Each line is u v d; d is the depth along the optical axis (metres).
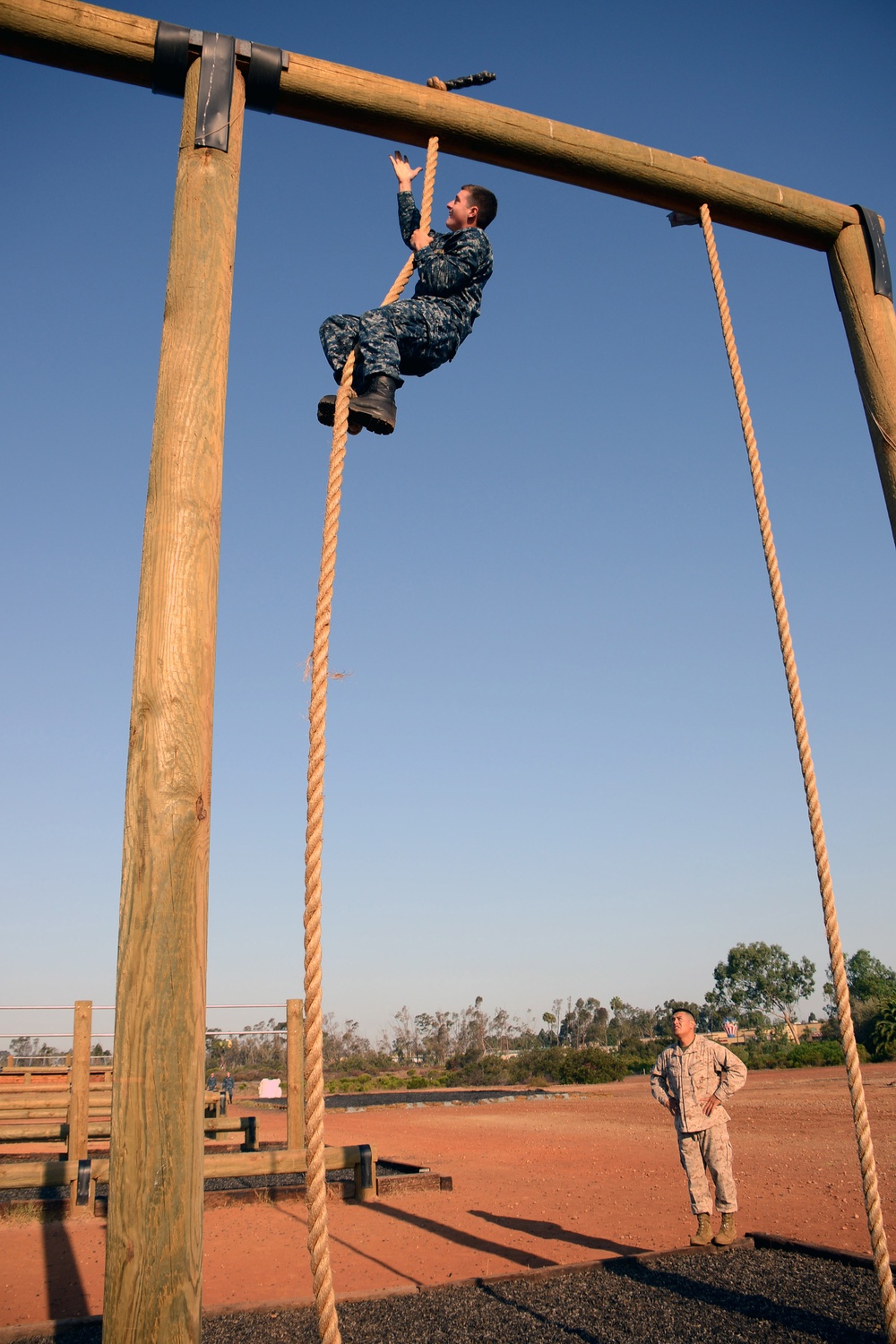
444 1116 17.66
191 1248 2.09
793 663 3.32
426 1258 5.83
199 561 2.59
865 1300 4.34
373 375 3.47
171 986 2.22
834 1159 9.11
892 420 4.11
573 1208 7.38
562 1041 74.38
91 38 3.21
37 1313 4.91
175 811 2.35
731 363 3.84
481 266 3.92
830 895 3.04
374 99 3.65
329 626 2.65
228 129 3.17
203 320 2.86
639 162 4.09
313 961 2.31
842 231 4.46
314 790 2.44
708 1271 5.05
